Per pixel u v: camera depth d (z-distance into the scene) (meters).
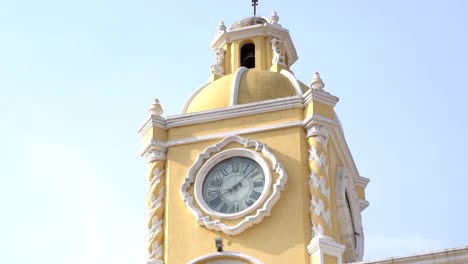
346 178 30.98
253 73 32.50
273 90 31.84
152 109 31.83
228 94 31.86
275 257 28.38
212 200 29.88
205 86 33.00
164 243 29.62
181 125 31.33
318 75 31.14
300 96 30.62
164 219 30.05
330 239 28.22
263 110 30.72
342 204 30.08
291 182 29.41
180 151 30.94
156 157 30.98
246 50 35.22
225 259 28.81
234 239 28.95
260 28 34.66
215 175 30.25
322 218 28.64
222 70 34.22
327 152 30.09
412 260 26.47
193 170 30.36
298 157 29.73
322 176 29.31
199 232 29.36
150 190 30.47
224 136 30.67
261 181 29.72
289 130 30.25
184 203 29.94
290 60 35.91
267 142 30.23
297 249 28.33
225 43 34.97
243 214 29.14
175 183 30.44
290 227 28.70
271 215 29.03
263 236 28.77
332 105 30.58
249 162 30.17
